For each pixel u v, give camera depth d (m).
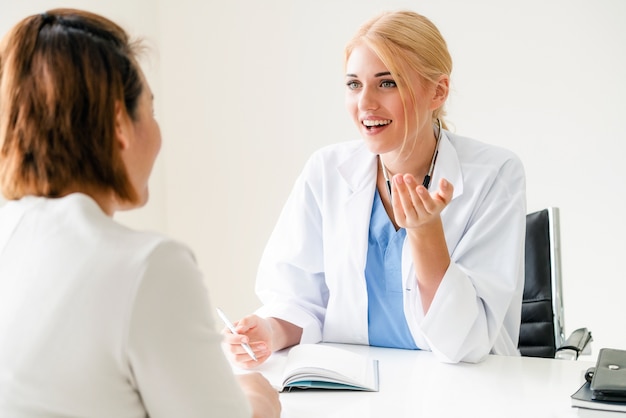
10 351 0.86
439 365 1.56
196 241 3.16
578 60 2.64
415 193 1.42
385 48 1.56
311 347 1.53
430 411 1.30
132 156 0.96
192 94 3.08
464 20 2.74
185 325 0.87
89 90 0.89
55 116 0.89
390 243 1.69
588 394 1.29
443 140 1.74
